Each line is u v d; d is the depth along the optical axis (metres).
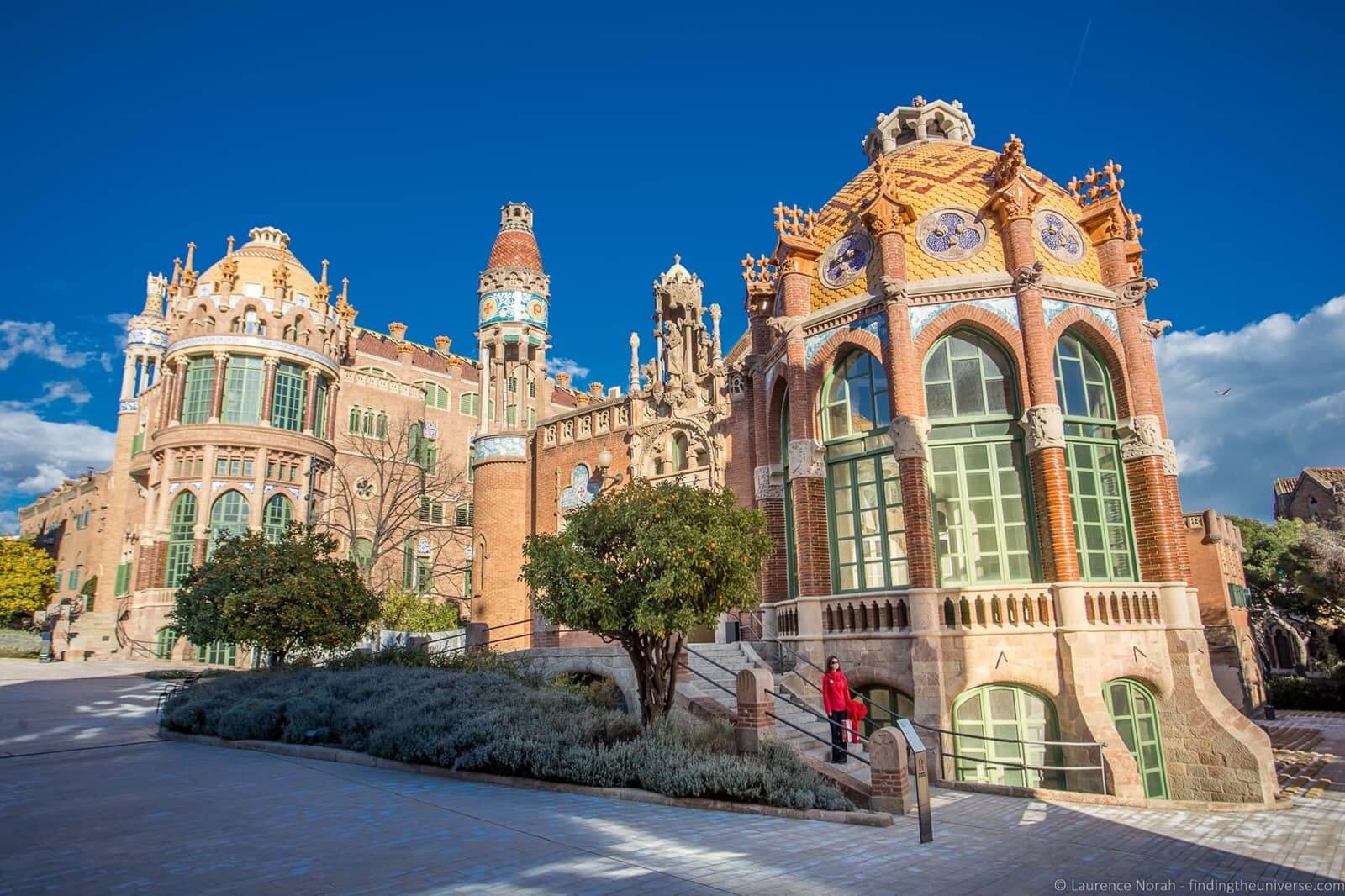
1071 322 21.00
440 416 64.62
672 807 12.01
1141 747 19.02
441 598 54.44
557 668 21.02
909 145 26.44
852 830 11.16
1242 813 14.43
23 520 86.88
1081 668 18.20
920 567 19.25
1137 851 10.95
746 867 8.83
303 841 9.32
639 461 31.48
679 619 14.05
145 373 62.97
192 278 51.41
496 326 38.12
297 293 53.06
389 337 64.25
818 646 20.88
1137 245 22.78
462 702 15.99
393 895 7.43
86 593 61.16
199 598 25.00
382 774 13.99
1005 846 10.78
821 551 21.67
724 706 16.42
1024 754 18.44
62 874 7.98
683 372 31.36
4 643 47.62
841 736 16.17
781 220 23.48
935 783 16.39
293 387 51.66
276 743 16.95
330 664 23.56
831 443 22.20
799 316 23.06
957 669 18.77
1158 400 21.81
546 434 36.09
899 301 20.77
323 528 50.47
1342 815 14.54
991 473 20.28
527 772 13.42
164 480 47.78
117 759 15.67
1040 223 21.69
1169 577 19.92
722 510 15.50
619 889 7.80
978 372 20.92
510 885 7.80
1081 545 19.95
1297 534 43.94
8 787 12.66
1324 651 48.12
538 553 15.66
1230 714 18.89
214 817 10.50
